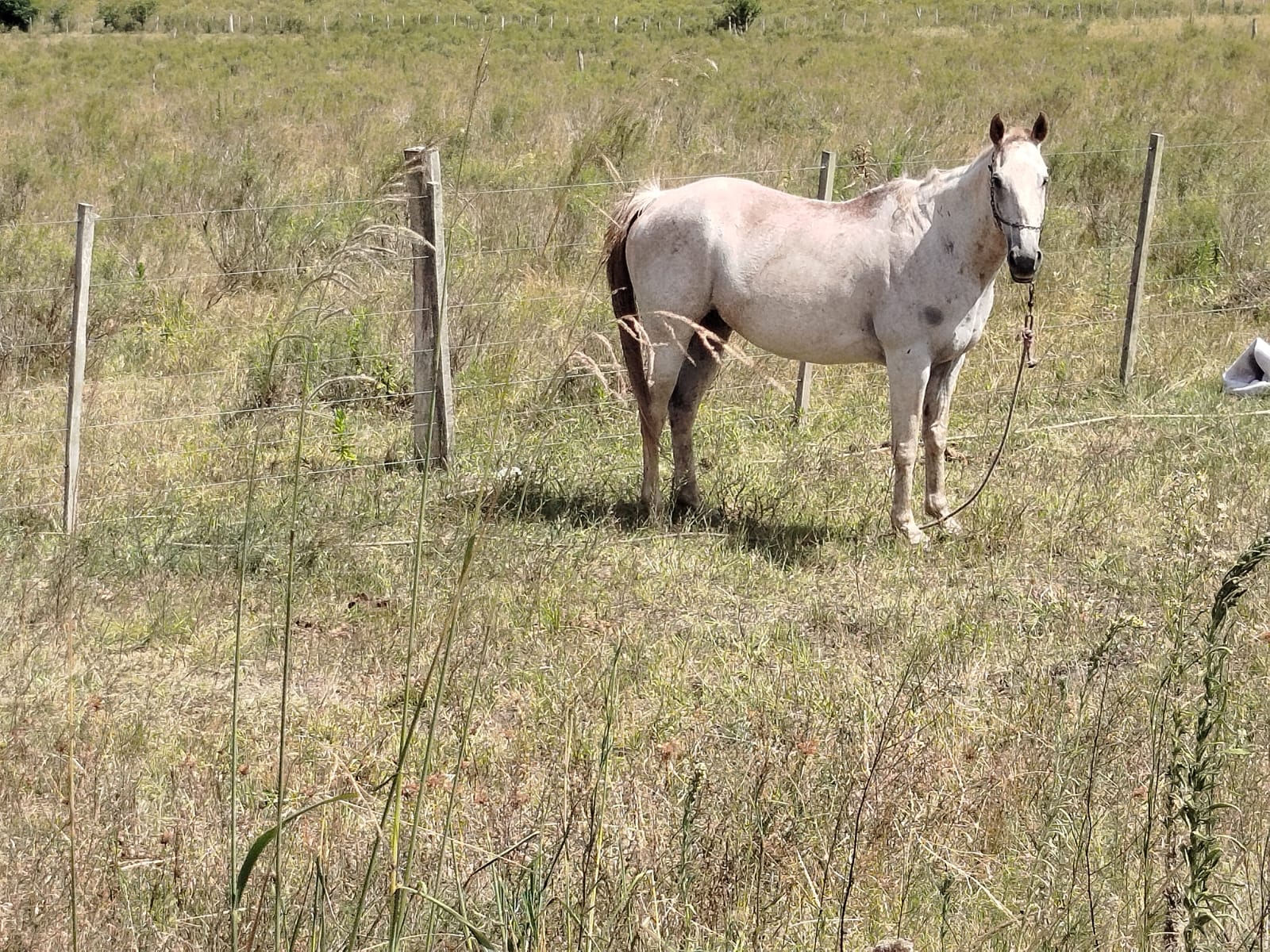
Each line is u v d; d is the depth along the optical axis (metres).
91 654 8.05
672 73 32.19
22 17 64.81
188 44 52.53
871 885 5.29
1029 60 39.28
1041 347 14.35
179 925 4.98
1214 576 7.79
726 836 5.45
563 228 17.05
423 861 5.30
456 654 7.54
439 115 28.66
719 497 10.71
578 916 4.64
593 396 12.69
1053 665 7.69
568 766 5.65
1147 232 13.15
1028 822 5.71
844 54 42.25
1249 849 5.35
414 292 10.85
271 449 11.45
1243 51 38.41
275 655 8.09
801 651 8.05
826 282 9.50
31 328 14.10
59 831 5.63
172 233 18.33
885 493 10.80
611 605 8.62
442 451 10.88
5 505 10.25
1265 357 13.16
